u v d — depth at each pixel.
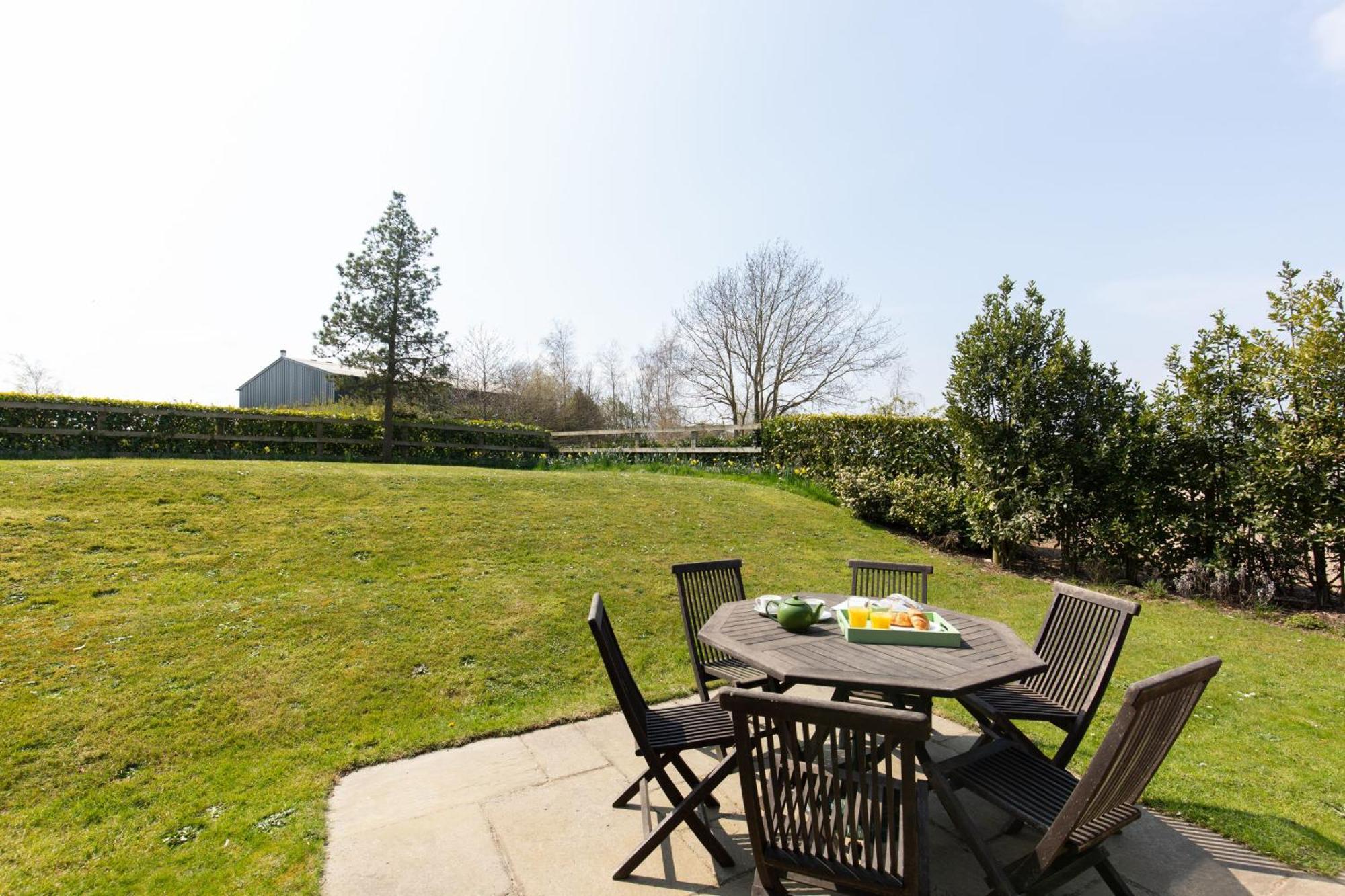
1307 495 6.12
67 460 8.25
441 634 4.74
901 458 10.32
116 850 2.49
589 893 2.31
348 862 2.46
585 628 5.11
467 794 3.00
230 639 4.30
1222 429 6.70
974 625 3.13
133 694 3.60
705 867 2.49
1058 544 7.96
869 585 4.23
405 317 15.24
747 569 6.98
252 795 2.91
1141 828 2.75
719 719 2.83
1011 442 7.82
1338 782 3.14
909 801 1.63
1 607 4.29
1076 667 3.08
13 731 3.17
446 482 8.70
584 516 8.09
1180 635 5.55
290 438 12.69
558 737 3.62
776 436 12.59
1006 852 2.60
